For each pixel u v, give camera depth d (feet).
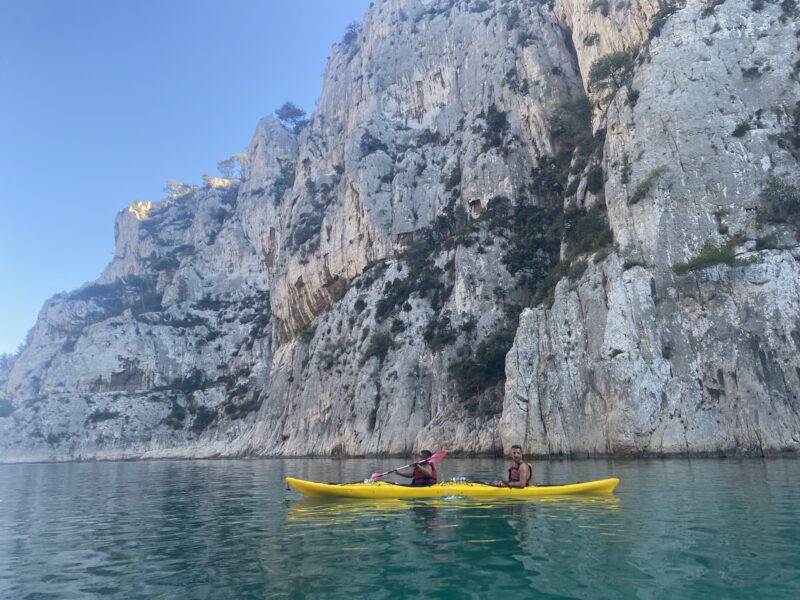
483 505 55.31
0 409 414.00
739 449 113.70
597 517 46.93
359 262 284.00
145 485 109.09
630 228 142.51
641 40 191.83
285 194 387.75
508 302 205.57
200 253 445.78
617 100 161.99
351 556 36.65
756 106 145.07
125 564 38.52
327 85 381.81
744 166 137.59
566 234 175.94
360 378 226.79
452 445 175.42
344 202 300.81
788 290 120.37
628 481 73.15
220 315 403.34
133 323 391.86
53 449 344.69
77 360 384.47
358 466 145.59
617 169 152.56
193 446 328.90
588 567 32.07
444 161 277.85
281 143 456.04
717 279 127.44
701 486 64.90
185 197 551.59
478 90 277.03
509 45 266.57
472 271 213.87
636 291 132.36
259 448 272.92
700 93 148.15
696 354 123.95
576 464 109.50
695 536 38.45
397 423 202.08
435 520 48.16
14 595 32.45
